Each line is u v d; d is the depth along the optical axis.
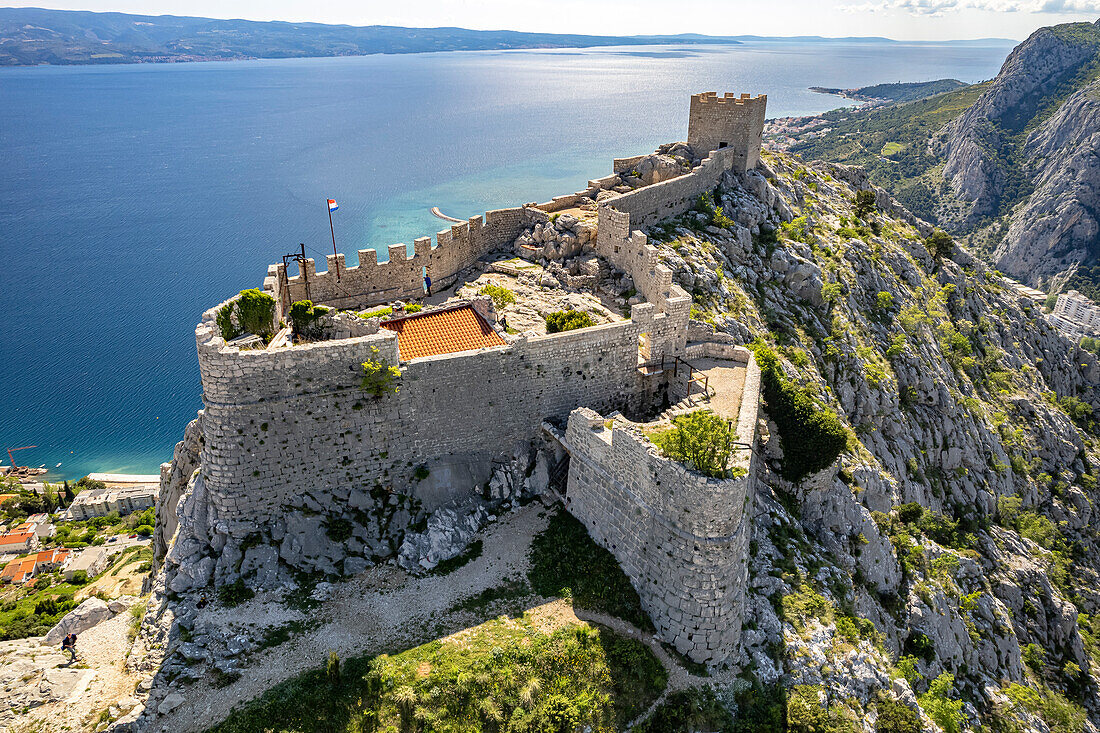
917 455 76.56
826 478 52.81
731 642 37.50
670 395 49.69
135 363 142.25
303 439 38.16
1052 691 65.31
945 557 64.38
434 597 37.75
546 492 44.66
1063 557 84.81
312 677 33.00
